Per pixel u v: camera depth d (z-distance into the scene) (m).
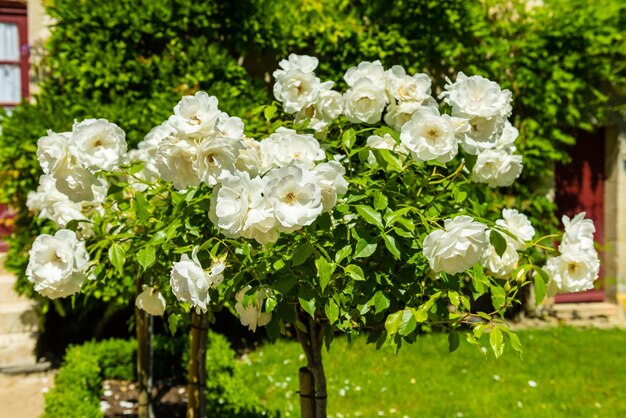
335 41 6.80
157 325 6.86
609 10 7.43
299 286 1.93
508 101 2.15
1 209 7.25
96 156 2.03
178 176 1.92
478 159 2.51
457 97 2.10
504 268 2.26
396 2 7.15
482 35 7.29
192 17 6.59
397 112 2.35
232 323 7.03
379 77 2.42
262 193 1.84
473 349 6.36
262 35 6.83
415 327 1.88
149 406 4.34
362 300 2.04
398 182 2.43
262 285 1.94
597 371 5.79
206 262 2.05
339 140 2.49
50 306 6.58
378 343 2.05
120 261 2.21
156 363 5.75
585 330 7.30
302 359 6.09
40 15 7.00
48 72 6.87
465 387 5.32
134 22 6.32
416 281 2.13
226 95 6.22
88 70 6.18
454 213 2.26
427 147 2.05
